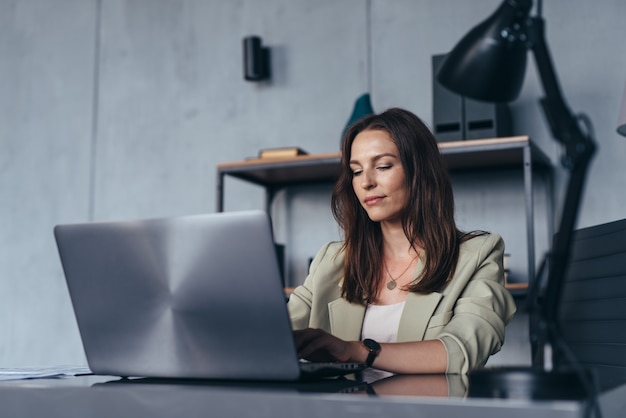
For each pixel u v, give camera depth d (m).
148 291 1.00
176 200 3.64
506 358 2.92
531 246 2.59
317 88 3.42
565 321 1.67
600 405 0.81
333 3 3.44
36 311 3.89
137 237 0.99
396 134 1.72
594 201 2.89
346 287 1.73
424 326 1.56
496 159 2.88
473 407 0.68
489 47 1.18
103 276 1.03
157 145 3.72
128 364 1.03
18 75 4.09
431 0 3.27
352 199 1.80
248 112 3.54
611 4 2.97
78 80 3.96
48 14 4.08
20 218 3.98
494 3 3.17
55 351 3.83
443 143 2.71
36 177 3.98
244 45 3.47
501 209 3.06
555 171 2.98
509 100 1.24
